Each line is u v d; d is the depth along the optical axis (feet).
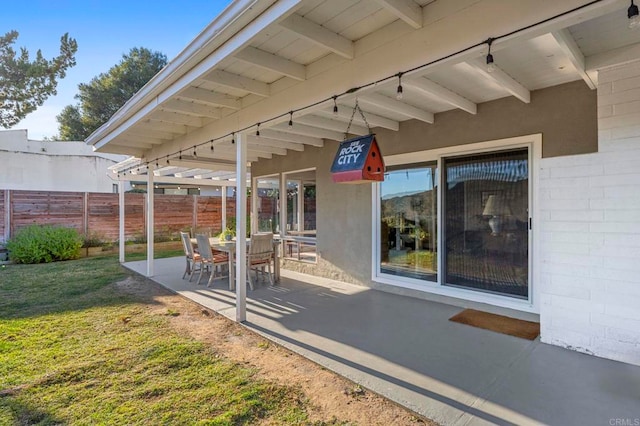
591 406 7.09
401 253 16.63
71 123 61.05
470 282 14.29
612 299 9.25
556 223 10.18
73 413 7.16
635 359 8.91
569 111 11.44
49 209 30.22
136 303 15.46
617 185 9.18
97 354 9.98
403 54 7.87
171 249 35.88
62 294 17.15
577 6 5.71
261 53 9.37
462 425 6.57
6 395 7.85
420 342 10.54
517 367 8.85
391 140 16.80
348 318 12.92
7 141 42.50
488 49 6.75
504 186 13.24
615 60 9.01
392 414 7.08
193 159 24.08
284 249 23.38
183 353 10.04
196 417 7.00
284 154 23.08
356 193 18.47
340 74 9.33
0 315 13.70
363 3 7.22
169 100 12.01
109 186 47.44
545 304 10.41
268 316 13.24
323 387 8.13
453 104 12.49
